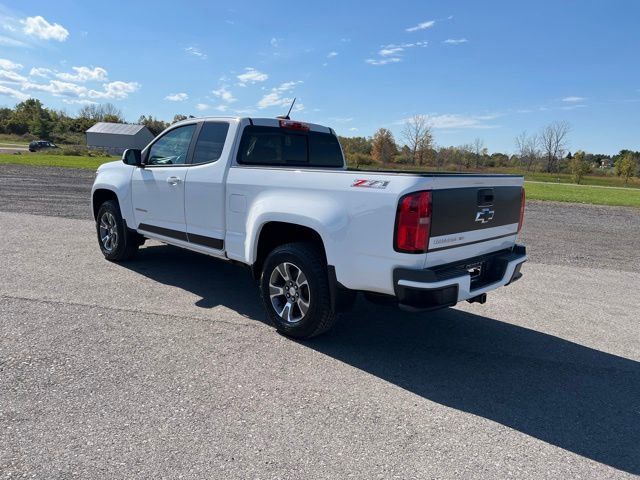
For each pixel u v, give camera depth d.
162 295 5.27
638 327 5.07
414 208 3.35
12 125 101.69
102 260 6.71
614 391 3.58
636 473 2.60
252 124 4.98
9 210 10.98
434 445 2.78
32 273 5.84
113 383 3.27
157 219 5.72
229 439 2.71
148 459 2.49
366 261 3.62
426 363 3.93
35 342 3.86
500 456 2.70
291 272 4.22
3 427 2.71
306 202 4.00
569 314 5.43
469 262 3.94
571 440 2.90
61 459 2.46
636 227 14.13
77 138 102.38
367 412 3.10
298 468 2.49
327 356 3.95
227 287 5.71
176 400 3.10
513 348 4.35
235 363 3.70
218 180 4.81
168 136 5.73
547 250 9.52
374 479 2.44
